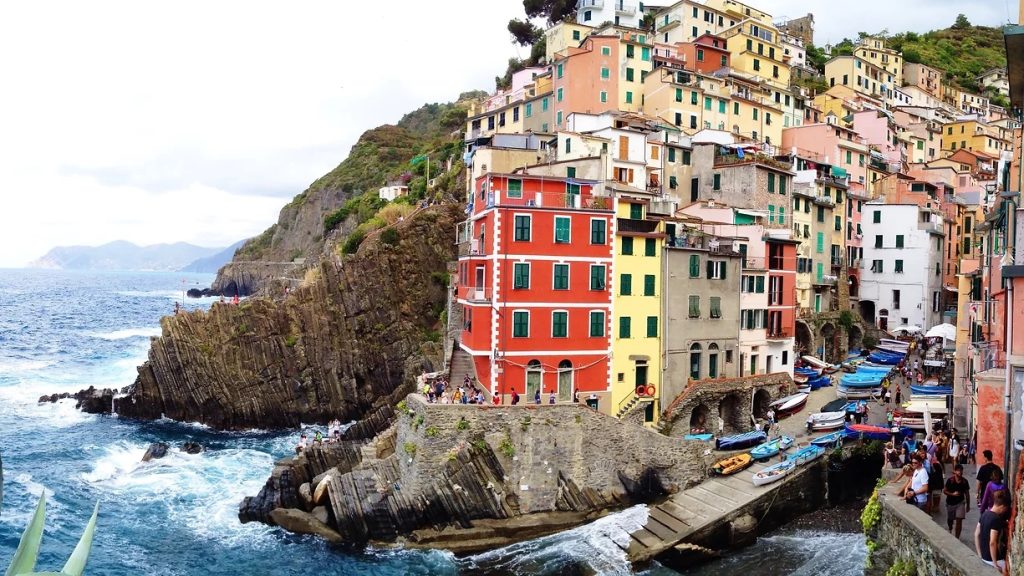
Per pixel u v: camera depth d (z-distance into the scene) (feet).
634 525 153.07
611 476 164.04
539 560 141.79
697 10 408.46
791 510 159.33
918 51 603.26
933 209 301.84
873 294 302.45
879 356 252.01
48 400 284.20
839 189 295.69
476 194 196.54
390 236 278.87
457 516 151.23
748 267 216.74
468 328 188.55
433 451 153.17
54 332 511.40
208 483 191.01
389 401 246.68
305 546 151.53
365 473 161.58
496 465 156.46
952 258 319.06
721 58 377.50
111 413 269.64
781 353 225.35
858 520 158.81
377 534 150.41
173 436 241.35
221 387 254.88
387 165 581.53
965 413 160.56
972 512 92.48
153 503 176.96
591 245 183.32
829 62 472.85
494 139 276.41
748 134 346.74
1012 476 79.05
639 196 212.02
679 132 291.38
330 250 405.80
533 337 178.19
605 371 185.26
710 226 230.48
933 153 431.02
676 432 189.67
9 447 222.48
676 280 195.83
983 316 139.03
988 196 203.72
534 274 177.99
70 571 22.90
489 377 177.68
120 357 394.73
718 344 205.77
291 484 168.04
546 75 352.28
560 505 159.02
